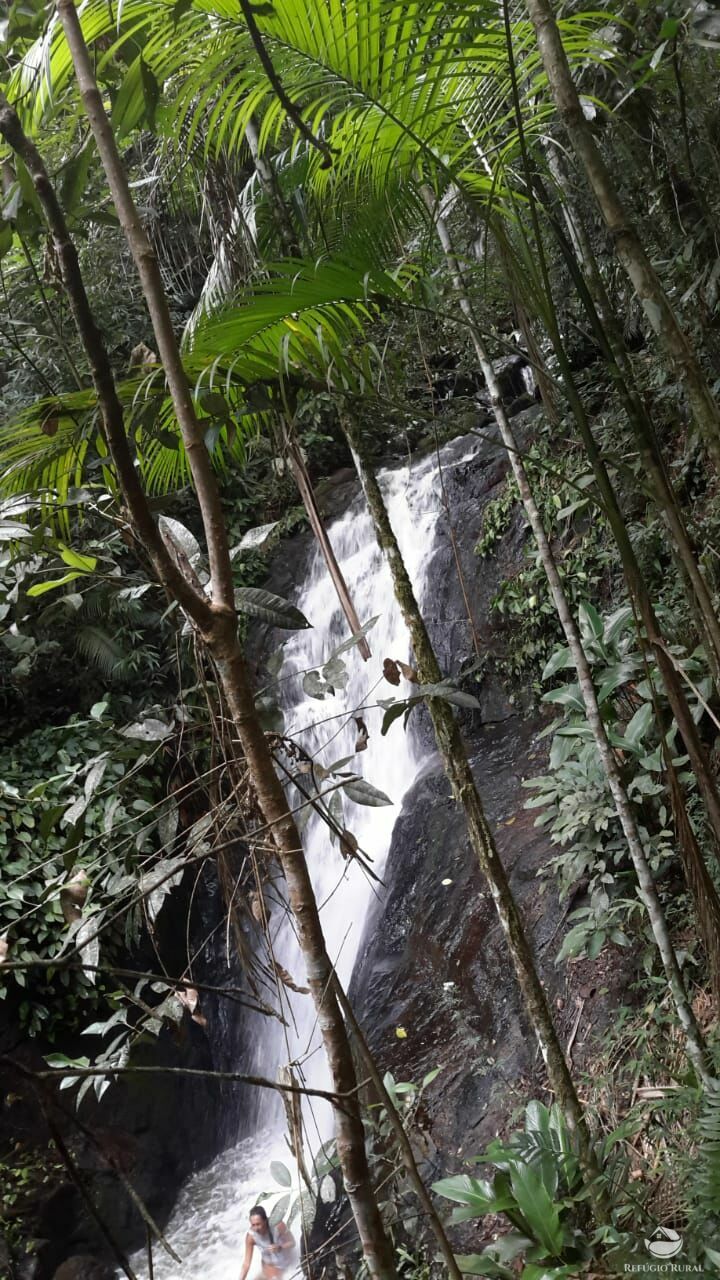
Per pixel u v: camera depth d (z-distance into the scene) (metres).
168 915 5.98
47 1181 4.80
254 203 2.51
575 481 3.61
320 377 1.85
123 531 1.42
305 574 7.79
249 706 1.24
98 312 5.86
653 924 2.62
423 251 2.26
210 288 2.63
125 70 1.53
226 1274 4.53
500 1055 3.44
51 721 6.41
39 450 1.60
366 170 2.09
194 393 1.54
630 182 2.97
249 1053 5.77
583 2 2.29
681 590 3.95
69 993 5.30
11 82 1.43
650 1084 2.96
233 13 1.61
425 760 5.94
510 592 5.41
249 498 8.32
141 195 2.97
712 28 1.96
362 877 5.67
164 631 6.68
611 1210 2.45
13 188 1.26
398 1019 3.92
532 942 3.72
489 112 2.17
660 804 3.56
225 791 1.76
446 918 4.21
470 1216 2.43
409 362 3.77
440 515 6.40
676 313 3.52
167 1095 5.50
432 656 2.37
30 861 5.30
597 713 2.66
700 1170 2.16
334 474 8.67
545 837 4.17
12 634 1.71
